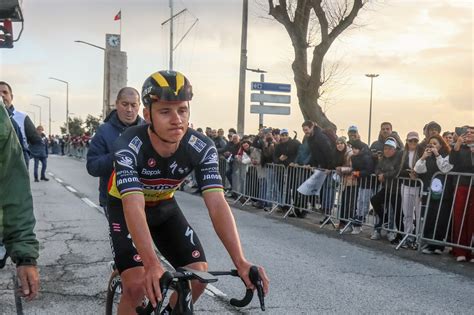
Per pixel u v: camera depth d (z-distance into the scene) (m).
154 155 2.28
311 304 4.17
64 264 5.23
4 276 4.68
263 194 9.84
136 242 1.99
